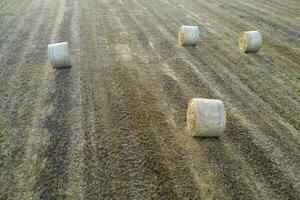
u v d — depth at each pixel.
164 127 7.57
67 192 5.78
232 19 15.30
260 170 6.38
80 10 16.19
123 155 6.66
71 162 6.46
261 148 6.98
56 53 9.98
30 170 6.26
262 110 8.36
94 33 13.20
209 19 15.27
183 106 8.41
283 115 8.18
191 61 10.98
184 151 6.82
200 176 6.18
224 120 6.98
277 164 6.54
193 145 7.01
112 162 6.47
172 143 7.05
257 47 11.61
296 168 6.45
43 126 7.56
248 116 8.09
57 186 5.91
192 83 9.54
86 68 10.33
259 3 18.05
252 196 5.78
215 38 13.03
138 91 9.05
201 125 6.95
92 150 6.79
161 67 10.47
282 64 10.97
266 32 13.77
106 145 6.94
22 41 12.44
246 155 6.76
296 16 15.84
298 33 13.70
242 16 15.75
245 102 8.68
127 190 5.83
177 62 10.88
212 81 9.70
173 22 14.73
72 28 13.73
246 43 11.55
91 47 11.88
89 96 8.78
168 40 12.72
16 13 15.77
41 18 15.04
